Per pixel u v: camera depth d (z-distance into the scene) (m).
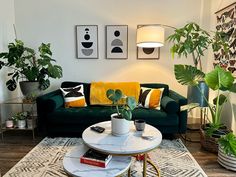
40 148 2.57
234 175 2.02
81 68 3.63
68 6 3.49
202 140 2.60
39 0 3.50
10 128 2.92
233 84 2.23
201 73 2.46
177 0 3.42
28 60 3.33
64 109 2.87
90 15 3.50
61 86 3.41
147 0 3.43
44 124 2.83
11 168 2.12
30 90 3.06
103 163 1.45
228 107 2.73
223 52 2.88
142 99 3.02
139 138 1.78
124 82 3.33
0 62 2.95
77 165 1.47
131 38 3.52
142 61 3.57
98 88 3.24
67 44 3.58
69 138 2.89
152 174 2.01
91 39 3.54
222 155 2.16
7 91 3.36
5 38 3.31
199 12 3.42
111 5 3.47
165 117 2.70
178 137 2.99
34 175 1.99
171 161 2.27
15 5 3.52
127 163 1.53
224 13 2.87
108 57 3.58
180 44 2.84
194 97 2.84
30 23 3.55
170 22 3.46
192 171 2.07
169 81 3.60
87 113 2.77
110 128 2.02
